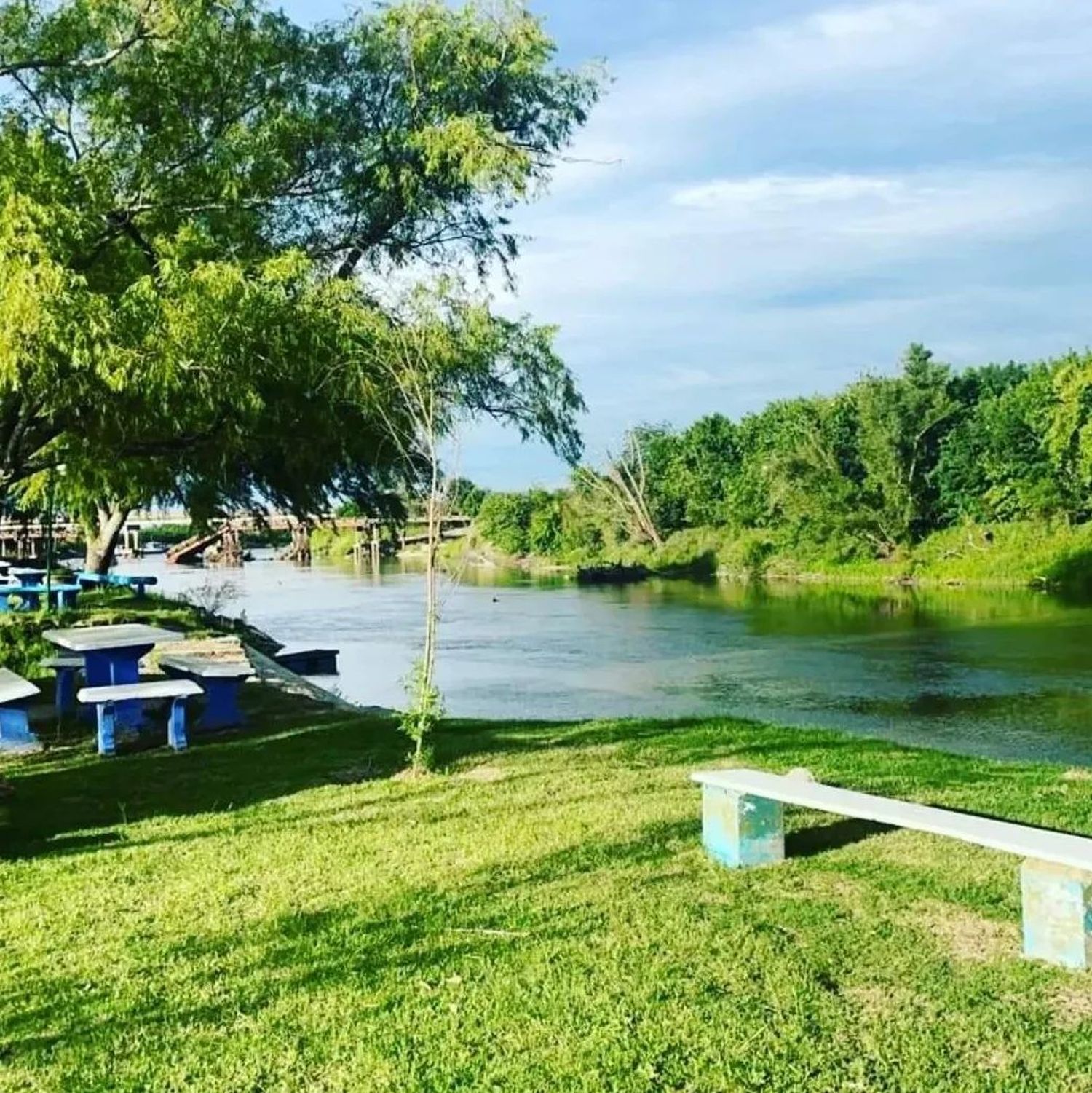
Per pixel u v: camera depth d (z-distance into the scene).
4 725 11.67
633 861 6.88
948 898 6.07
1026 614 37.59
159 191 12.79
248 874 6.90
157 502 19.72
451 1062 4.43
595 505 70.38
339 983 5.20
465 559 15.65
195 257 11.84
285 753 11.03
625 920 5.84
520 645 30.39
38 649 17.86
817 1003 4.83
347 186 16.48
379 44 16.58
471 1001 4.94
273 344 12.17
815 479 60.88
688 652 28.67
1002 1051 4.41
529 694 22.27
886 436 58.97
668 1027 4.64
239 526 53.94
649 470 71.81
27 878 6.97
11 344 9.30
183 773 10.25
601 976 5.15
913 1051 4.41
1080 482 54.34
